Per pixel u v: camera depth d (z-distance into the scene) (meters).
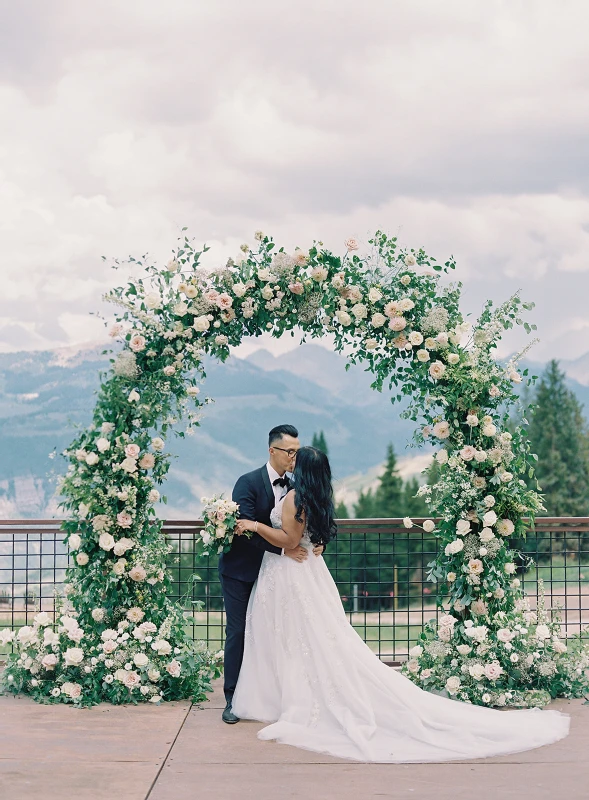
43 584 5.93
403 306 5.36
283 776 3.85
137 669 5.20
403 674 5.43
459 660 5.28
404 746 4.20
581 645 5.46
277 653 4.65
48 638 5.20
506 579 5.46
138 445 5.32
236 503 4.85
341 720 4.38
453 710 4.61
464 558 5.36
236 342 5.53
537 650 5.29
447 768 3.97
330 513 4.73
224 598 4.89
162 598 5.48
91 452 5.28
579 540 5.80
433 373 5.36
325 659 4.55
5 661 5.73
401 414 5.60
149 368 5.39
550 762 4.05
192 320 5.40
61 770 3.91
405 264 5.45
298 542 4.67
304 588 4.69
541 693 5.08
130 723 4.67
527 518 5.62
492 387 5.35
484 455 5.28
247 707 4.68
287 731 4.35
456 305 5.57
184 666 5.23
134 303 5.39
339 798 3.59
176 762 4.04
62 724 4.65
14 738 4.39
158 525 5.43
